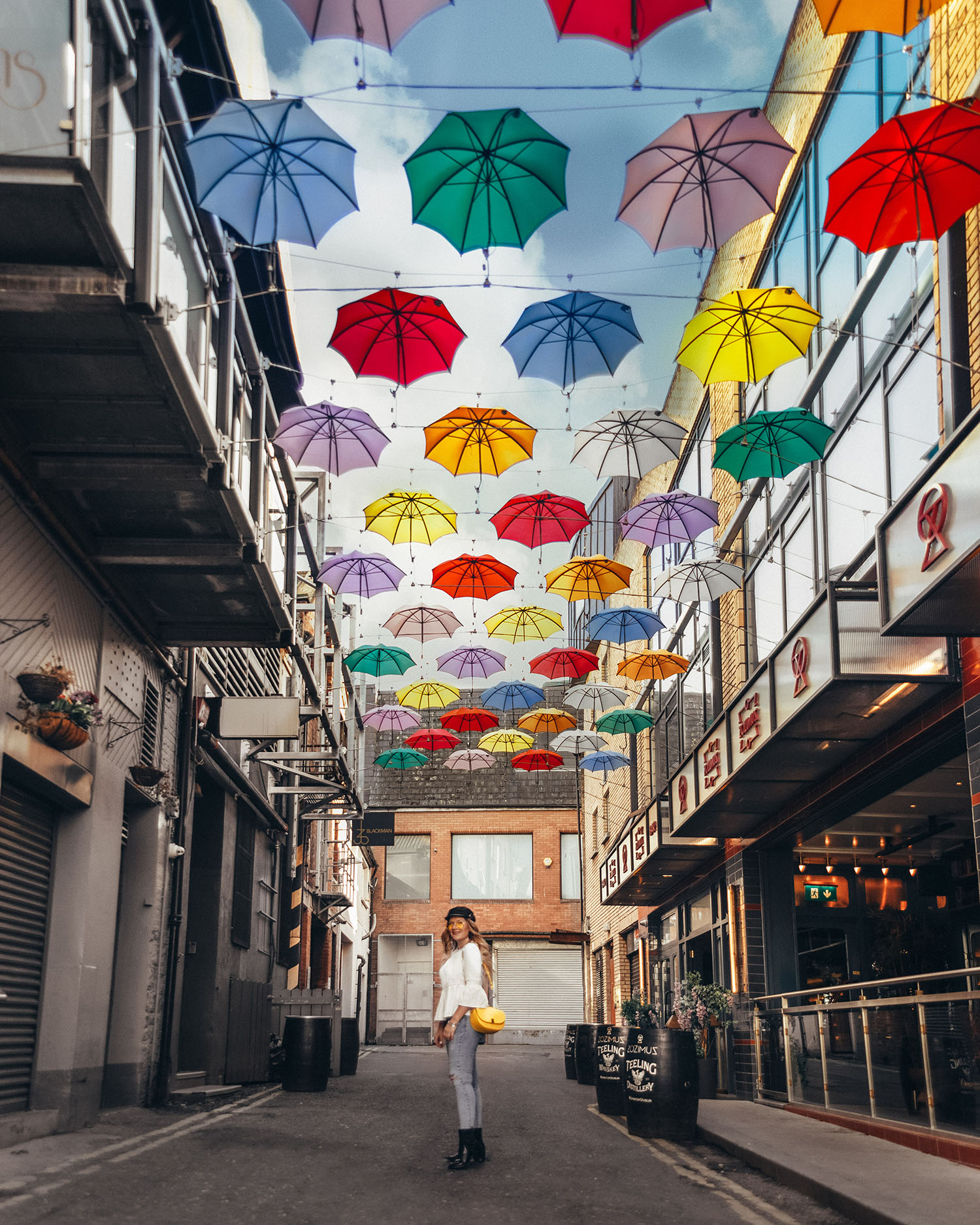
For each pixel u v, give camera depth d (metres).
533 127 6.97
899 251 10.02
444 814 39.78
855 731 10.37
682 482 19.91
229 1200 5.90
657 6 6.10
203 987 14.44
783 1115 10.84
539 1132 9.29
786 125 13.61
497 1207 5.95
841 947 14.99
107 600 9.95
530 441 12.17
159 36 6.79
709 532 17.28
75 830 9.13
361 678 31.30
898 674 8.91
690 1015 13.86
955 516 7.04
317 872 24.84
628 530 14.88
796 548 12.88
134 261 6.41
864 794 11.52
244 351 9.91
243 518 9.09
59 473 8.04
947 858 14.96
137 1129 8.77
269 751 17.73
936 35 9.30
